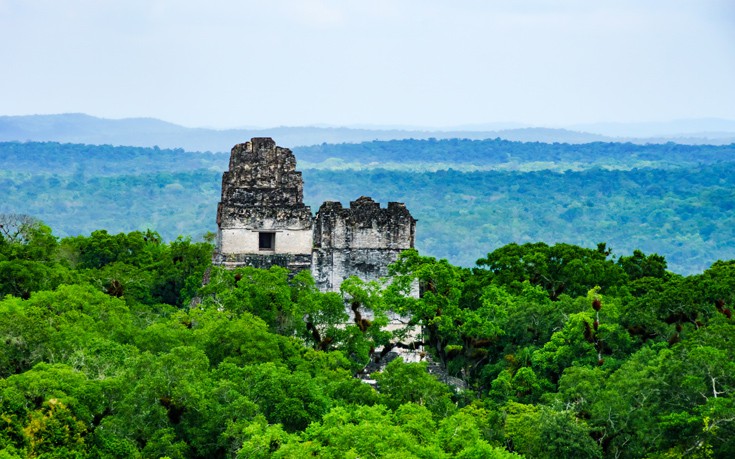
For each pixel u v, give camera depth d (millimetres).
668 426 176250
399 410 174750
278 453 156375
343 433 159000
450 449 164500
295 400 177375
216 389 175375
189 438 170500
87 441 165500
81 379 173125
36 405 167000
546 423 177375
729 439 173250
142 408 170500
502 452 162125
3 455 157375
